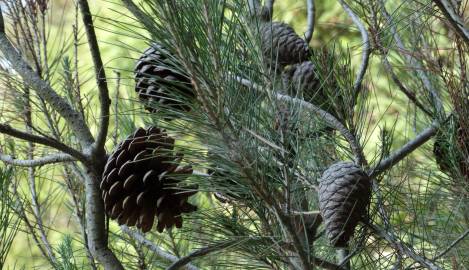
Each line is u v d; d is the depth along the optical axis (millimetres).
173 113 2367
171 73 2480
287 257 2473
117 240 2875
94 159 2523
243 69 2434
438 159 2693
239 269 2523
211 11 2311
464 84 2553
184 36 2299
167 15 2287
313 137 2604
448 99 2746
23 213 2750
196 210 2529
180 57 2309
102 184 2500
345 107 2602
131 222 2516
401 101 3104
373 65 3582
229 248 2480
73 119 2537
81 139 2533
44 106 2723
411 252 2502
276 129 2428
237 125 2383
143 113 2389
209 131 2361
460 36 2445
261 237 2445
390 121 3744
